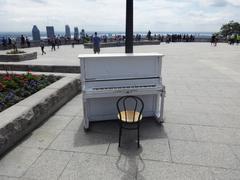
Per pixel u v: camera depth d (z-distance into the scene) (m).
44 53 17.36
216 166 2.86
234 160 2.98
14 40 24.56
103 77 3.83
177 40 37.03
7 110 3.63
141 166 2.88
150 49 21.42
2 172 2.77
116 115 4.31
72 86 5.71
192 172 2.75
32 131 3.84
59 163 2.95
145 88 3.78
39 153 3.17
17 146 3.34
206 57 15.03
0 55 10.54
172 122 4.20
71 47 25.09
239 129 3.89
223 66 11.02
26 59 10.90
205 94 6.04
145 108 4.39
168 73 9.12
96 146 3.38
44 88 4.96
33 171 2.79
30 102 4.01
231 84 7.21
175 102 5.34
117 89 3.67
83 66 3.72
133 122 3.28
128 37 4.30
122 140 3.55
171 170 2.79
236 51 19.50
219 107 5.00
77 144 3.43
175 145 3.38
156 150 3.25
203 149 3.26
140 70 3.91
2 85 4.80
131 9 4.18
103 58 3.73
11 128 3.25
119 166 2.88
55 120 4.32
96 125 4.12
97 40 14.22
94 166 2.88
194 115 4.53
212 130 3.86
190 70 9.86
